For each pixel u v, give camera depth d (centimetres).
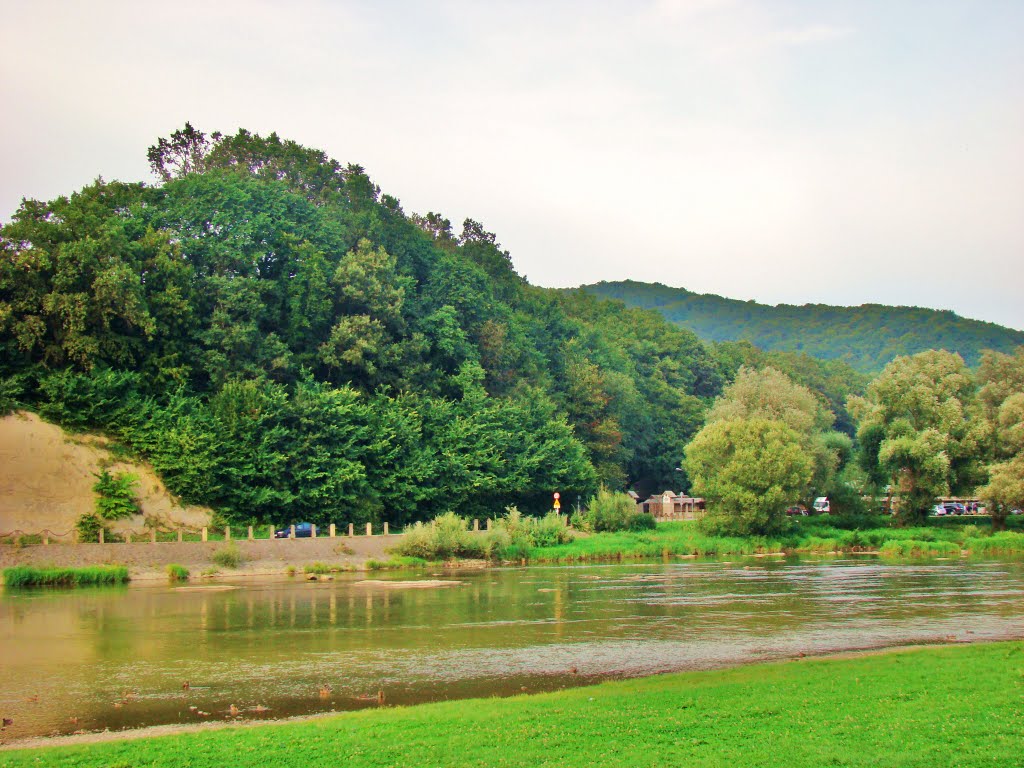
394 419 10106
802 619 4650
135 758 2198
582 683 3195
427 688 3144
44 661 3659
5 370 8262
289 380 10556
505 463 11025
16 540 7019
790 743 2177
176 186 11350
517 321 15112
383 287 11600
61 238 8862
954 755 2055
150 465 8200
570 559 8956
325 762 2134
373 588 6350
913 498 10981
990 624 4412
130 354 9012
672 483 17425
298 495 8800
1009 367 11762
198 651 3869
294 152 13650
